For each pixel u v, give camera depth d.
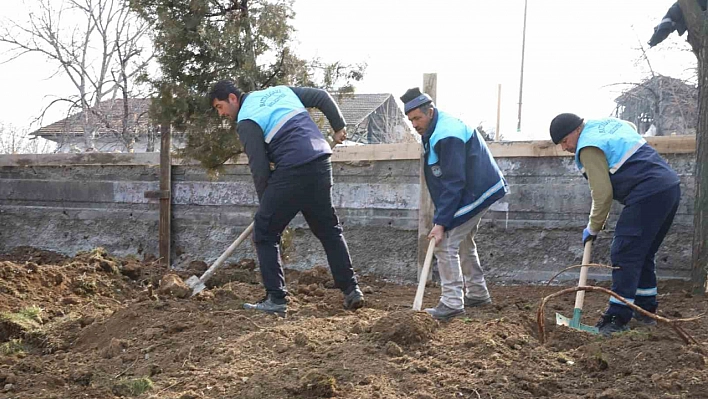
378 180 7.85
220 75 6.88
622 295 4.65
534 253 7.23
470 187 5.15
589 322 5.20
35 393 3.82
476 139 5.23
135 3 6.88
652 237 4.65
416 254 7.68
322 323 4.78
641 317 5.02
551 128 4.93
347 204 8.00
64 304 6.07
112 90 18.42
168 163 8.70
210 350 4.29
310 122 5.22
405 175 7.71
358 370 3.78
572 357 3.95
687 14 6.44
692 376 3.49
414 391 3.53
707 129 6.15
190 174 8.74
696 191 6.21
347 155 7.95
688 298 5.97
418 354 4.05
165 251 8.70
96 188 9.33
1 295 5.87
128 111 17.50
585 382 3.58
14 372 4.19
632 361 3.79
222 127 7.14
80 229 9.45
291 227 8.19
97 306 5.98
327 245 5.43
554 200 7.13
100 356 4.53
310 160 5.03
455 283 5.15
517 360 3.91
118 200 9.21
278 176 5.05
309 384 3.51
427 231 7.44
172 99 6.90
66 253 9.51
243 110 5.19
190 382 3.82
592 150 4.70
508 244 7.34
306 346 4.23
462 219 5.08
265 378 3.73
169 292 5.97
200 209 8.72
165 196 8.70
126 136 16.25
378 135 22.91
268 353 4.18
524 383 3.54
